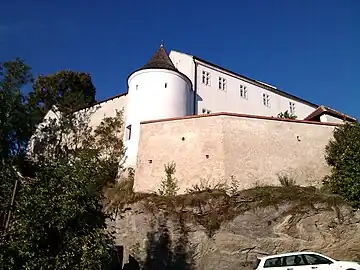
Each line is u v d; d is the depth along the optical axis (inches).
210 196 909.2
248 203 885.2
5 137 1106.7
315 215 863.1
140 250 880.3
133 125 1198.9
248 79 1587.1
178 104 1229.7
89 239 516.1
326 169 1036.5
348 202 888.9
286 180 1000.2
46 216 504.7
